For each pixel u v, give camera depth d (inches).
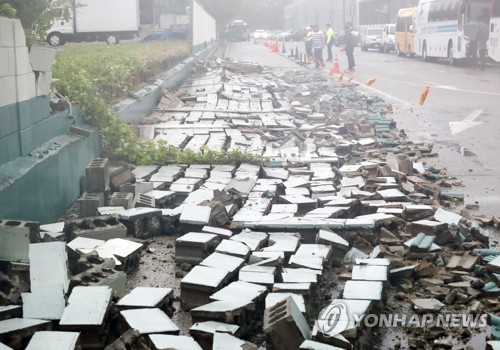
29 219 297.0
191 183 408.8
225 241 284.0
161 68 978.7
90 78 526.3
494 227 348.8
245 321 221.9
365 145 554.9
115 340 206.4
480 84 1091.3
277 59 1899.6
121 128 455.5
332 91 974.4
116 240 289.1
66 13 390.3
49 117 356.2
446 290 256.1
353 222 313.6
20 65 309.1
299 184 406.0
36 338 189.5
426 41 1780.3
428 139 611.8
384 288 246.8
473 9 1454.2
